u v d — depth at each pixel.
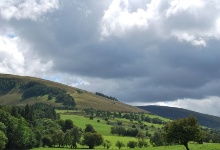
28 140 186.75
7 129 178.88
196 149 89.50
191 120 85.31
